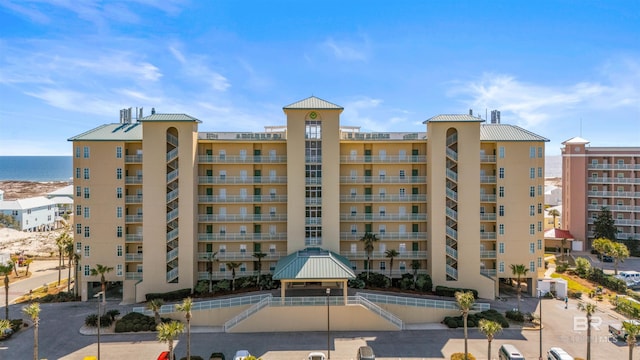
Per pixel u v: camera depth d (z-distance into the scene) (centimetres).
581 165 7744
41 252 8331
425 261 5431
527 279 5175
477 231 5006
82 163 5059
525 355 3494
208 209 5412
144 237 4925
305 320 4109
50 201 11600
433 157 5094
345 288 4150
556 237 7469
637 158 7606
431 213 5103
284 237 5334
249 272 5394
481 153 5259
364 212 5509
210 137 5428
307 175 5131
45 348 3638
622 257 5966
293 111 5097
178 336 3922
